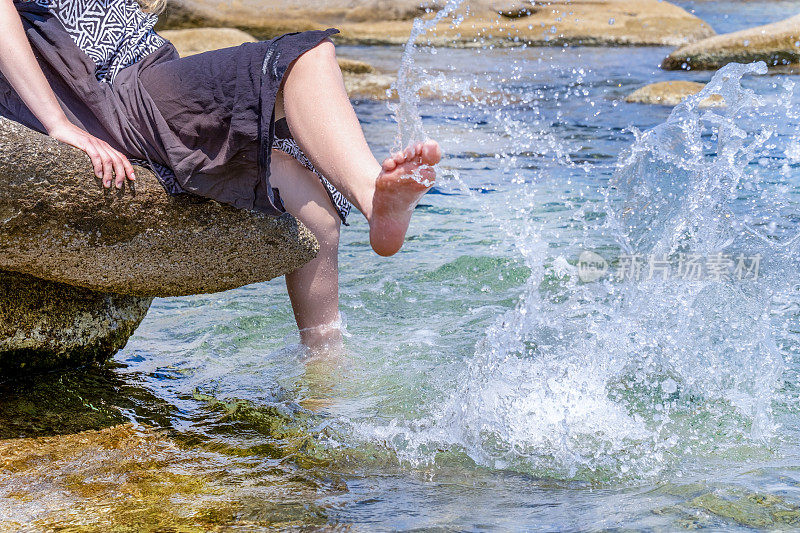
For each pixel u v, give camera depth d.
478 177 6.01
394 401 2.77
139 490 2.19
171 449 2.45
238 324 3.53
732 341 2.98
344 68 11.05
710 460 2.34
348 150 2.43
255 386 2.92
